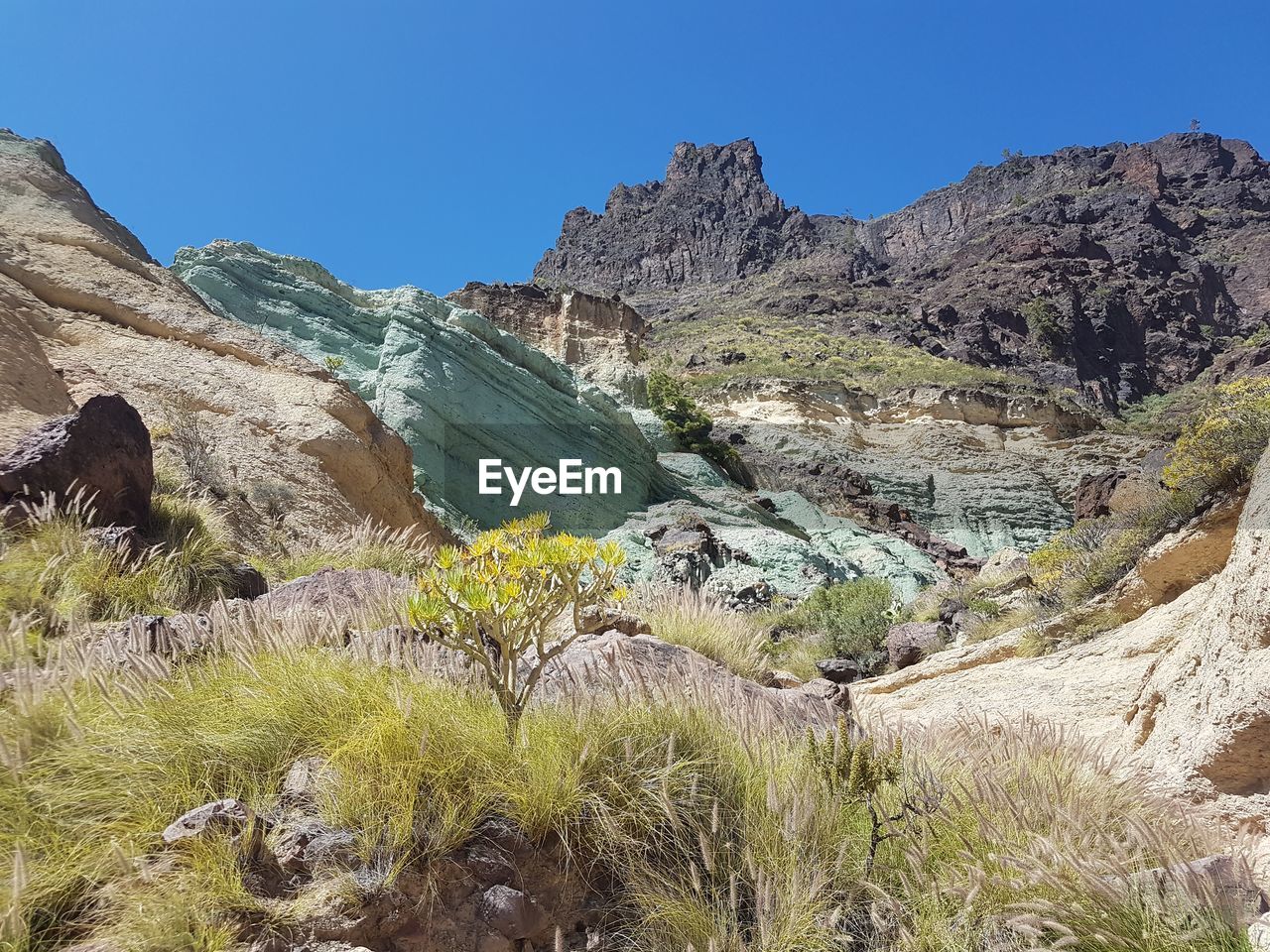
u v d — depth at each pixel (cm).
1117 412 15675
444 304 4450
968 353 14700
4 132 2175
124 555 567
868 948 272
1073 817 312
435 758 293
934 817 317
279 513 1174
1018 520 7175
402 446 1822
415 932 253
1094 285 18212
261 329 3700
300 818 271
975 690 962
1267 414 854
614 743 323
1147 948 250
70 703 285
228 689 324
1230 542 877
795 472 6750
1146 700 607
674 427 6247
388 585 507
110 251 1786
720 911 272
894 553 4731
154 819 254
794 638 1822
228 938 221
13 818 246
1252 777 419
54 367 1241
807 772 338
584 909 284
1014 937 266
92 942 212
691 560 3275
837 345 12725
